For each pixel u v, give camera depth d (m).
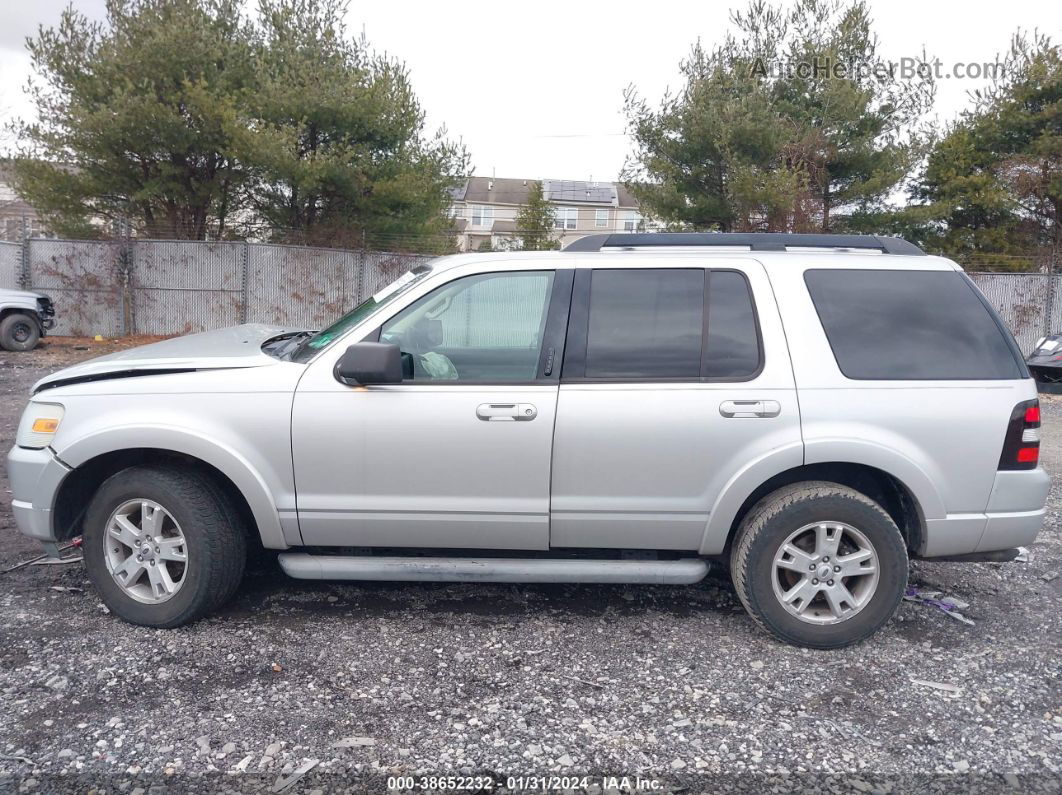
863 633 3.93
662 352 3.96
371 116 18.06
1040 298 18.19
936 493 3.88
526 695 3.52
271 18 18.75
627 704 3.46
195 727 3.23
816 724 3.34
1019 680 3.73
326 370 3.98
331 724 3.27
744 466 3.88
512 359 4.02
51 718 3.27
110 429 3.93
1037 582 4.96
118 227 18.28
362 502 3.98
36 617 4.18
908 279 4.08
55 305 18.28
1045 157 20.11
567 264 4.09
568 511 3.96
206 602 4.05
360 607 4.41
